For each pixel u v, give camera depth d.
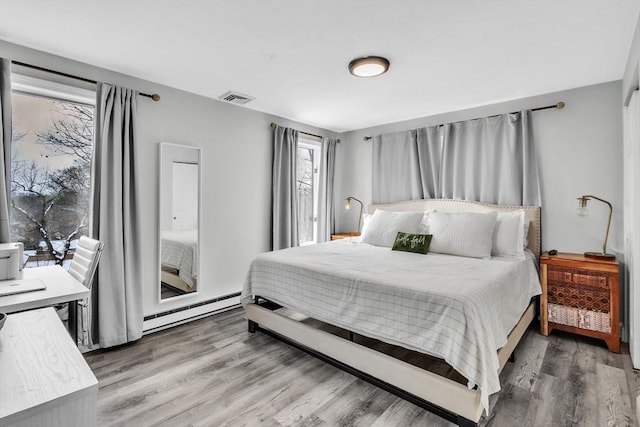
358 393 2.00
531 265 2.89
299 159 4.71
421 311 1.82
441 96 3.33
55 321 1.15
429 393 1.74
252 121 3.84
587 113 3.01
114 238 2.58
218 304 3.51
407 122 4.29
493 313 1.82
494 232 3.09
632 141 2.32
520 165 3.33
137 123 2.78
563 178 3.13
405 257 2.90
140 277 2.78
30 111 2.50
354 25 2.01
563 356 2.47
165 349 2.60
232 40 2.21
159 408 1.84
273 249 4.01
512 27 2.02
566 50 2.32
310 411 1.82
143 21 1.98
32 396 0.73
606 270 2.60
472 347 1.59
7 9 1.84
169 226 3.10
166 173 3.05
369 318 2.04
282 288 2.63
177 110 3.14
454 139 3.79
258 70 2.71
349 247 3.47
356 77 2.85
